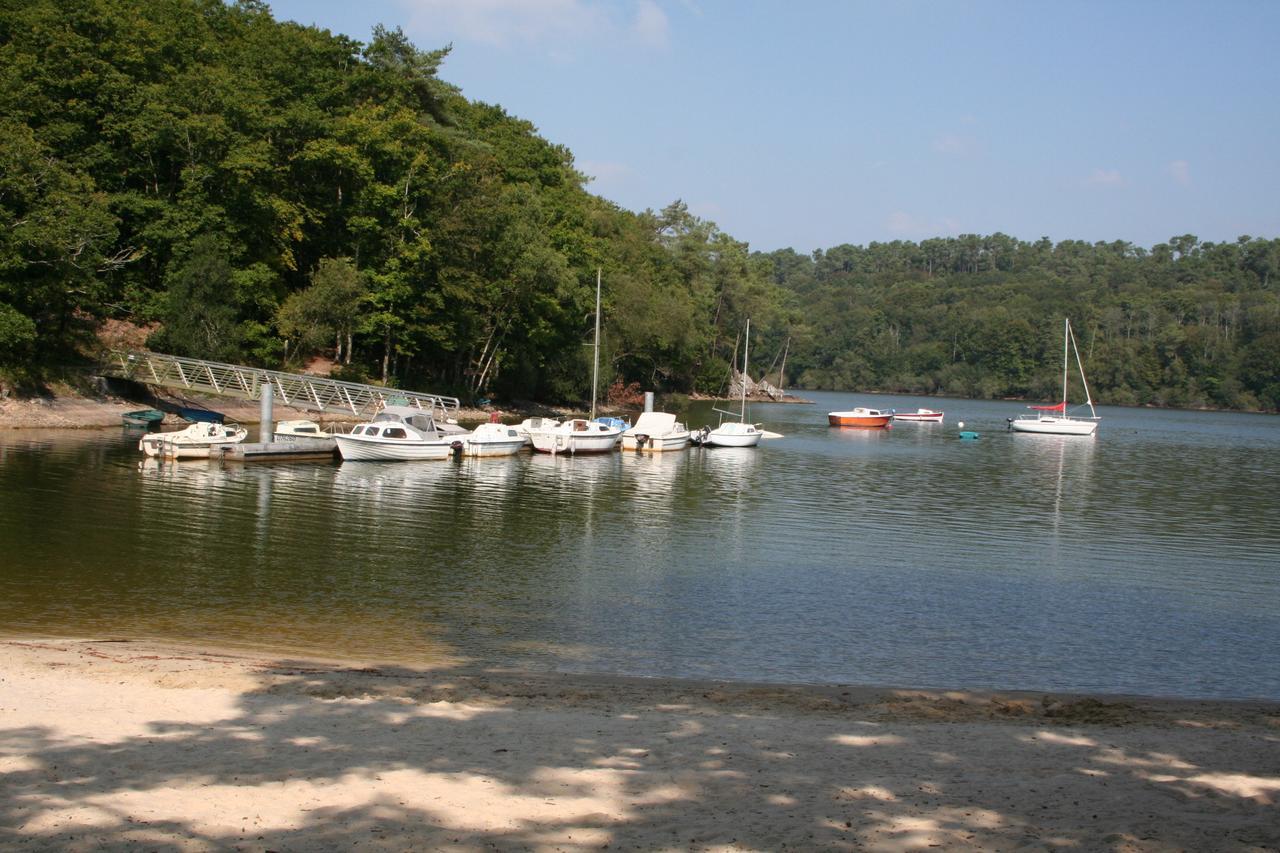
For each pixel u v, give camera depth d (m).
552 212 96.75
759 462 60.34
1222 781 11.84
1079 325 196.00
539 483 45.50
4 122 55.00
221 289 64.69
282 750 11.90
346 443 48.81
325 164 73.50
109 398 58.78
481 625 21.14
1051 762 12.52
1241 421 142.12
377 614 21.62
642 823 9.88
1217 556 32.88
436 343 81.81
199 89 66.56
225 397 61.75
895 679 18.48
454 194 79.75
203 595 22.48
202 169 65.38
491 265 80.94
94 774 10.80
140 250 66.06
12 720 12.67
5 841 8.92
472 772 11.33
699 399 137.38
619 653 19.44
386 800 10.30
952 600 25.28
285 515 33.25
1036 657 20.39
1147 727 14.70
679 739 13.02
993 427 108.94
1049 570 29.73
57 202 53.62
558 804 10.36
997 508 43.34
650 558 29.27
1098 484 54.53
